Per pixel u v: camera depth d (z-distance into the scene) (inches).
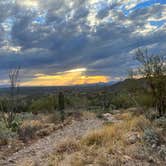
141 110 716.7
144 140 354.3
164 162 287.4
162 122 462.9
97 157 304.2
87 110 1242.0
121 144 348.2
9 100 709.9
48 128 631.2
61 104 1160.8
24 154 394.9
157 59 636.7
